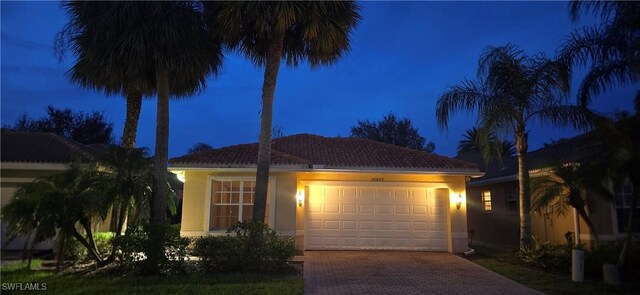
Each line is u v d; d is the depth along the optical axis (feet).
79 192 35.27
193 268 37.35
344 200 51.70
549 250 40.09
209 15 41.73
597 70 39.83
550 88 42.39
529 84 42.98
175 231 36.50
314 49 43.57
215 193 48.88
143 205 39.32
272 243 37.32
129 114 47.29
